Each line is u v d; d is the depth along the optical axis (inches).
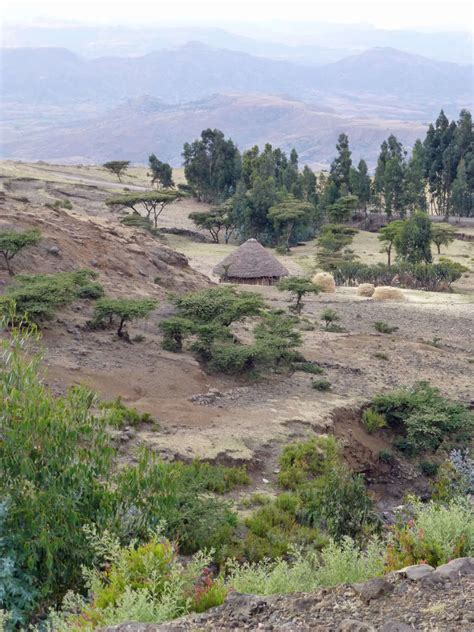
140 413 853.8
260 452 829.8
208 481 700.0
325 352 1448.1
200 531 545.3
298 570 344.2
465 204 5772.6
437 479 889.5
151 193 4192.9
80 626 282.0
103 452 458.0
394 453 1008.9
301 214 4448.8
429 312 2192.4
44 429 437.4
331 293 2491.4
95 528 400.8
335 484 652.7
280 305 2124.8
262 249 2802.7
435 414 1045.8
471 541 353.1
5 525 399.9
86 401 494.3
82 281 1311.5
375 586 290.0
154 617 284.0
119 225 1959.9
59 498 414.0
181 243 3986.2
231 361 1141.1
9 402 442.3
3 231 1343.5
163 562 331.6
